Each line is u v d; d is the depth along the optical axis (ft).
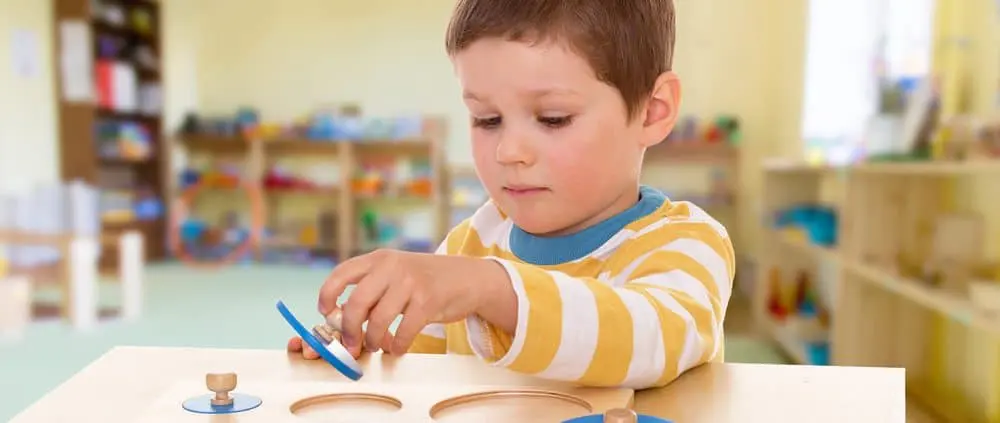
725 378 1.72
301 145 18.61
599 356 1.55
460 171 18.08
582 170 1.90
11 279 10.06
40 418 1.47
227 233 17.95
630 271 2.04
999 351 6.40
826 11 12.24
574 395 1.56
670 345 1.64
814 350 8.54
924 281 6.36
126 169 17.46
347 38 18.30
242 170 18.85
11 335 9.80
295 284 13.99
